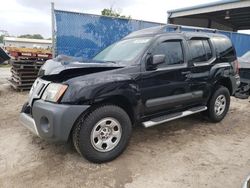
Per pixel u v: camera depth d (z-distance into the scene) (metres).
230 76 5.36
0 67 18.48
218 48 5.18
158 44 4.02
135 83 3.63
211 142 4.28
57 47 7.39
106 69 3.49
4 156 3.55
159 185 2.95
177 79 4.22
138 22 8.62
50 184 2.93
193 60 4.55
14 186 2.87
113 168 3.31
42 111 3.18
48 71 3.38
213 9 14.08
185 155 3.74
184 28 5.64
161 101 4.03
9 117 5.29
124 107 3.74
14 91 7.96
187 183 3.00
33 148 3.81
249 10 14.88
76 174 3.15
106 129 3.41
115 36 8.25
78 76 3.29
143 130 4.76
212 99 5.10
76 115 3.12
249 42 12.98
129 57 3.94
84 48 7.78
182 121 5.39
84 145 3.25
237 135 4.68
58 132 3.08
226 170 3.33
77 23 7.57
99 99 3.27
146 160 3.55
